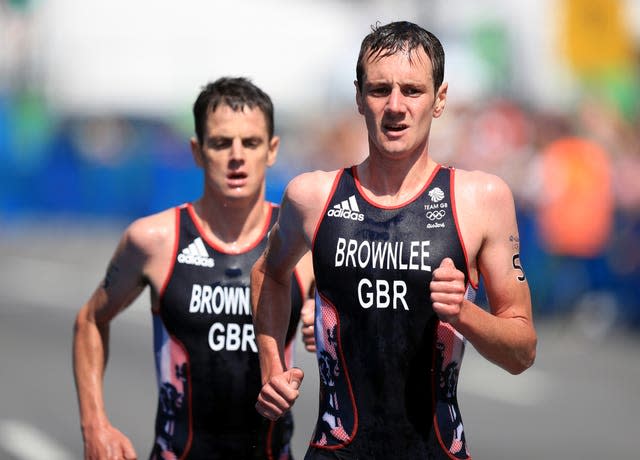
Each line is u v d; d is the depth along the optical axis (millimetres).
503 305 11773
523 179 39719
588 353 35406
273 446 14953
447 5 55188
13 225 76188
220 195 14859
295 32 64625
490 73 52469
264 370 12672
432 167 11883
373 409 11711
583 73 51469
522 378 31672
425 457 11688
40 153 76312
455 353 11766
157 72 65500
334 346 11828
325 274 11812
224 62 64562
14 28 81625
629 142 41812
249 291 14797
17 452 23719
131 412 26906
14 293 48031
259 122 15000
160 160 67500
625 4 51875
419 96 11531
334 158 55625
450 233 11562
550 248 38906
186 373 14828
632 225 38062
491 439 24938
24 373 32000
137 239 14812
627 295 38156
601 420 26922
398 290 11578
